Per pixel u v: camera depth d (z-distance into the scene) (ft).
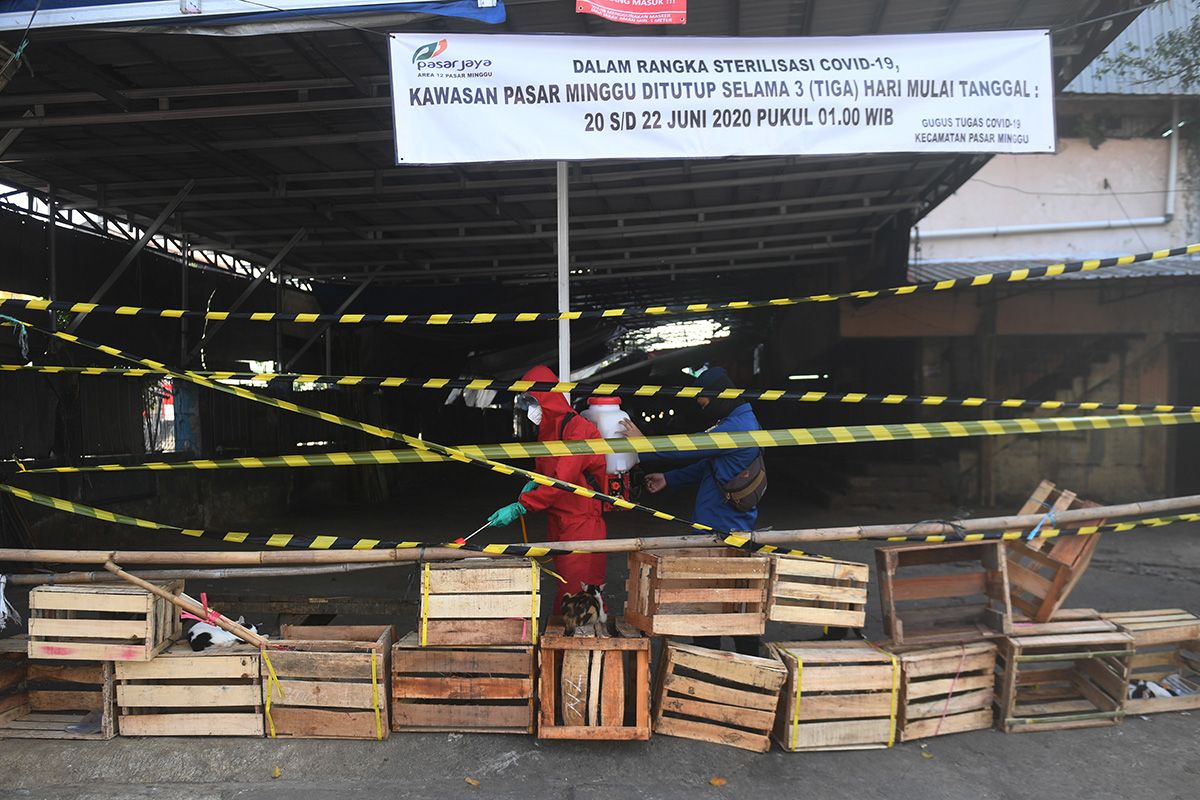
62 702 11.73
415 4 12.64
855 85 13.43
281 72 16.56
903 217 30.04
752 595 11.37
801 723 11.09
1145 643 12.28
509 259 34.83
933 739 11.62
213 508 31.35
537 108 13.20
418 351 44.32
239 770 10.57
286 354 38.99
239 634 11.21
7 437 22.02
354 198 26.21
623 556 24.30
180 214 27.35
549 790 10.10
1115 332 35.55
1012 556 12.94
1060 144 40.96
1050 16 15.64
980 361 36.35
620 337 48.93
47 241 24.23
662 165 22.84
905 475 35.68
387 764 10.62
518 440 67.82
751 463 12.77
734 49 13.32
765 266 36.91
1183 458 38.24
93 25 12.86
